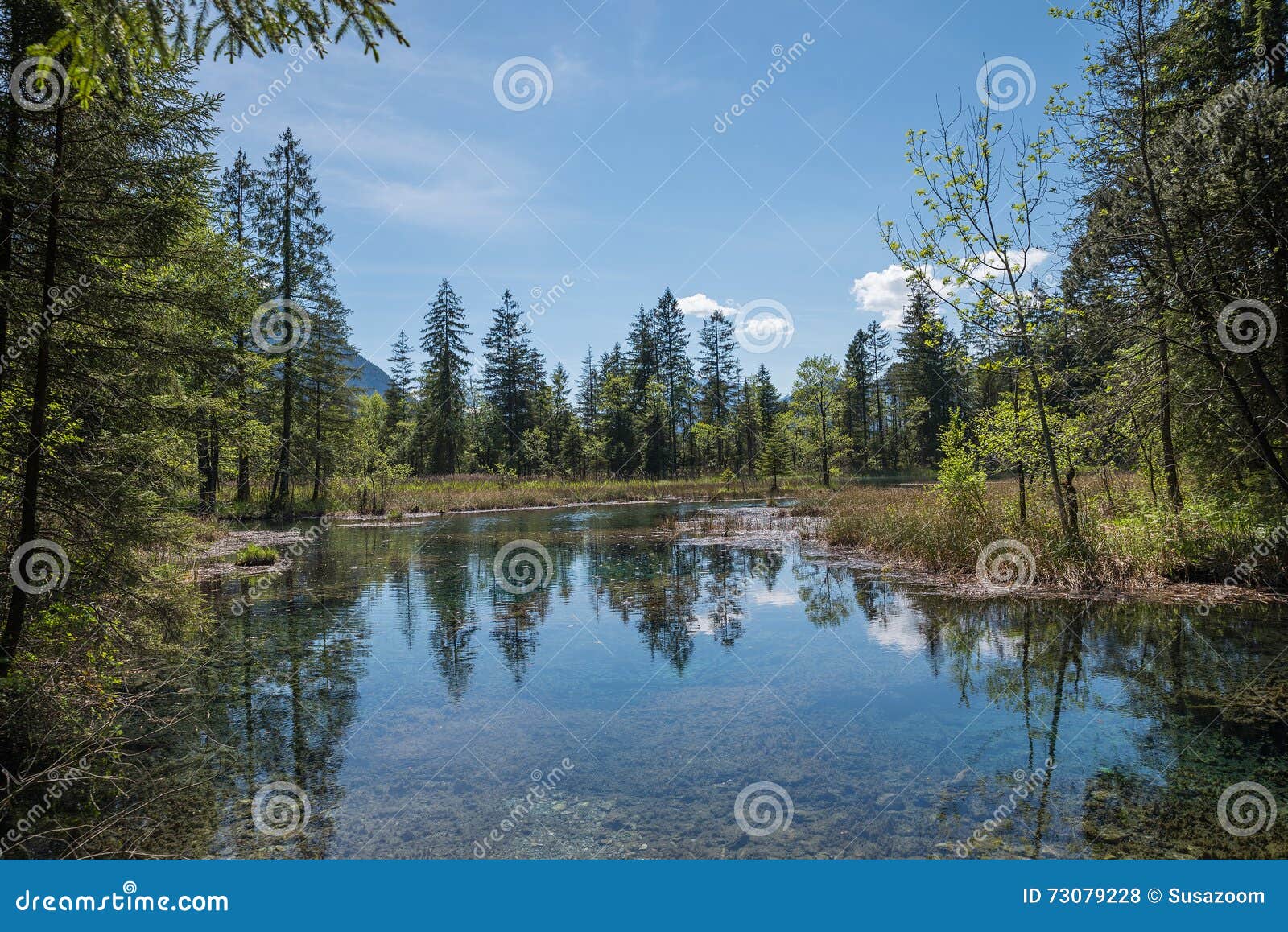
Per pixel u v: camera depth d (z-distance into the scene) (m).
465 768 4.88
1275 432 10.12
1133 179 10.02
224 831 4.03
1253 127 8.52
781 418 40.97
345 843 3.89
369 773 4.80
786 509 25.47
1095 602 9.34
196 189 5.88
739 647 7.93
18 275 5.31
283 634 8.75
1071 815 3.98
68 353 5.61
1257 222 8.82
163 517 6.20
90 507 5.58
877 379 57.69
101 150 5.34
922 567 12.41
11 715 4.93
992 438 12.38
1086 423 10.89
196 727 5.71
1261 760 4.59
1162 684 6.10
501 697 6.39
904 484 38.09
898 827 3.94
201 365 6.00
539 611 10.00
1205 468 11.72
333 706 6.18
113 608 5.84
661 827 4.00
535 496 31.98
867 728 5.45
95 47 2.59
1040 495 12.93
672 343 56.66
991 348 11.29
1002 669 6.76
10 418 5.62
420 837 3.95
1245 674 6.28
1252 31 10.41
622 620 9.41
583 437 51.97
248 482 22.70
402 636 8.66
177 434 6.24
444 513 27.09
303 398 25.89
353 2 2.78
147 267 6.07
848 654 7.48
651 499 35.09
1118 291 10.42
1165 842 3.69
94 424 6.07
